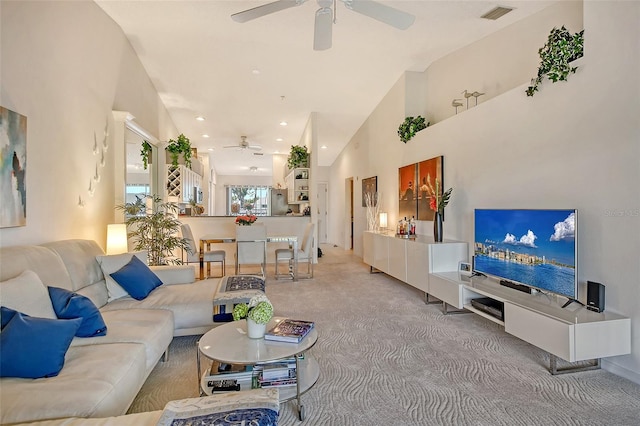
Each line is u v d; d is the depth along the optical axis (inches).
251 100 257.3
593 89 99.4
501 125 137.2
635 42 88.3
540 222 109.7
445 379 92.7
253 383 77.5
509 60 153.9
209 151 401.4
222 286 128.3
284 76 221.0
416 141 206.2
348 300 170.7
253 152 405.7
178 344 116.1
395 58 198.7
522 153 126.4
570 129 106.8
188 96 249.9
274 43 181.3
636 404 80.0
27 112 98.9
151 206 203.3
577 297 98.5
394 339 120.9
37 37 103.7
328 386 89.4
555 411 77.6
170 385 90.1
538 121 119.1
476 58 173.5
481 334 125.3
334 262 288.7
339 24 158.7
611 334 90.1
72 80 124.9
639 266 88.5
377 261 226.8
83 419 49.6
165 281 136.4
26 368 60.1
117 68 166.9
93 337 80.9
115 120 163.9
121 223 162.2
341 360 104.5
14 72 93.2
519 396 84.0
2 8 88.7
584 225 102.7
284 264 280.4
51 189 111.4
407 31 163.6
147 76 216.4
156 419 49.4
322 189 446.0
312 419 75.5
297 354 74.0
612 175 94.5
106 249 153.0
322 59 199.5
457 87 187.8
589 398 82.7
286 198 351.6
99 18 146.7
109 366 66.6
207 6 148.4
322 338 121.8
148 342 82.5
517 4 135.4
